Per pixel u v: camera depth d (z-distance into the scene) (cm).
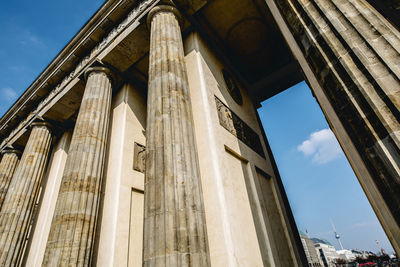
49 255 900
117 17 1535
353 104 462
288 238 1196
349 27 524
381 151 400
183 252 568
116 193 1152
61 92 1728
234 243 711
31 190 1662
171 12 1200
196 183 723
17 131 2197
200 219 658
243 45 1714
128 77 1633
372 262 6769
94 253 1023
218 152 898
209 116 988
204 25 1519
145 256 588
